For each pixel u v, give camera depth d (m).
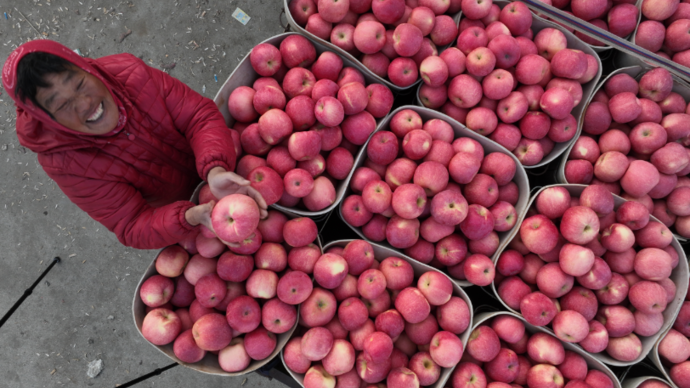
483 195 1.84
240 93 1.85
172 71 3.39
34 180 3.29
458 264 1.89
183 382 3.04
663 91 2.02
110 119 1.38
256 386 3.04
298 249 1.74
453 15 2.15
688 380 1.76
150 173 1.68
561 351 1.72
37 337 3.11
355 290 1.76
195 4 3.46
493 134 2.01
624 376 1.85
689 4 2.16
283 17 3.47
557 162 2.13
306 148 1.68
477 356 1.69
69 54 1.24
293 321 1.65
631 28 2.20
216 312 1.68
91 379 3.05
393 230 1.79
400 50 1.88
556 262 1.82
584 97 2.09
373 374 1.60
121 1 3.45
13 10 3.42
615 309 1.79
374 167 1.93
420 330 1.72
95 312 3.14
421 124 1.95
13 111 3.32
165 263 1.64
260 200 1.52
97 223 3.25
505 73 1.90
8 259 3.20
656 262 1.75
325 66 1.91
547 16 2.07
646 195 2.01
